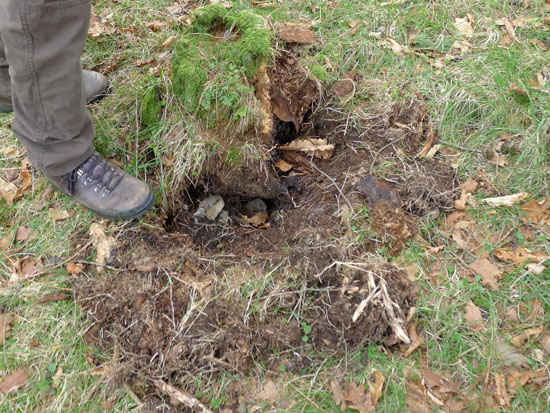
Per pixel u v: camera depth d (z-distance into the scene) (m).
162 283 1.96
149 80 2.52
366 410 1.69
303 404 1.72
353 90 2.63
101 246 2.10
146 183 2.24
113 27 3.12
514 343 1.82
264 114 2.30
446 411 1.69
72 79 1.70
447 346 1.82
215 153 2.28
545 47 2.89
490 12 3.10
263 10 3.16
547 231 2.13
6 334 1.92
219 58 2.27
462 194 2.27
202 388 1.78
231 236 2.26
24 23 1.50
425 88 2.66
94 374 1.82
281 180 2.44
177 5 3.29
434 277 2.01
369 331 1.82
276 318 1.87
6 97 2.03
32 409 1.75
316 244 2.00
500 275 2.00
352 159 2.38
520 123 2.51
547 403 1.67
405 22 3.07
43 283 2.04
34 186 2.36
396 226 2.09
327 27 3.03
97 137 2.43
